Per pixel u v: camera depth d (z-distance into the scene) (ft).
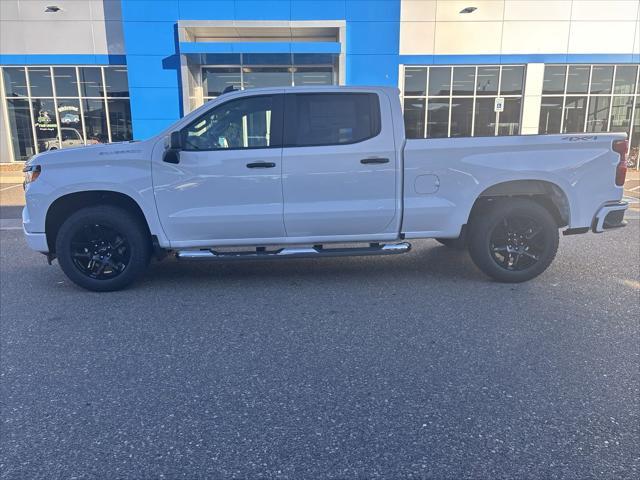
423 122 60.95
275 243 18.19
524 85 60.18
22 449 9.33
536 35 58.95
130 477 8.60
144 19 53.83
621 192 18.65
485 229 18.34
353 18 54.70
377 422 10.09
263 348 13.47
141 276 18.89
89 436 9.71
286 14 54.34
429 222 18.28
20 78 62.08
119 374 12.12
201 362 12.70
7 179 57.72
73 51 60.95
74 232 17.65
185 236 17.89
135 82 54.90
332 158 17.60
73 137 63.41
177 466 8.87
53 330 14.80
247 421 10.17
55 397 11.09
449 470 8.71
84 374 12.12
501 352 13.11
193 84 57.16
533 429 9.80
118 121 63.05
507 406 10.61
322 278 19.76
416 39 58.49
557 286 18.54
